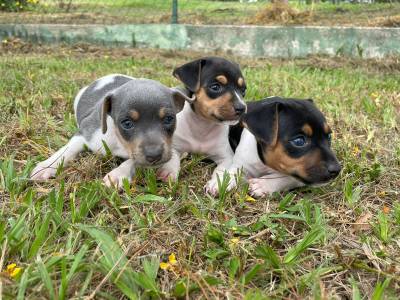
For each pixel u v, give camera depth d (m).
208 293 0.17
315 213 0.24
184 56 0.70
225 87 0.31
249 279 0.18
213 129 0.31
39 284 0.17
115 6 0.94
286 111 0.26
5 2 0.95
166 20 0.86
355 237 0.22
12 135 0.32
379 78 0.56
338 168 0.25
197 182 0.28
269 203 0.25
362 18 0.80
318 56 0.69
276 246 0.21
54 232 0.20
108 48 0.74
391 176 0.29
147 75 0.54
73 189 0.25
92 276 0.18
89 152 0.30
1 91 0.42
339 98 0.44
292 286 0.18
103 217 0.22
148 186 0.26
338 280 0.19
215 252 0.20
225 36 0.73
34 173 0.27
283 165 0.26
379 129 0.37
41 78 0.49
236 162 0.29
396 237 0.22
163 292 0.17
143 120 0.25
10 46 0.73
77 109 0.35
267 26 0.72
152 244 0.21
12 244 0.19
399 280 0.19
